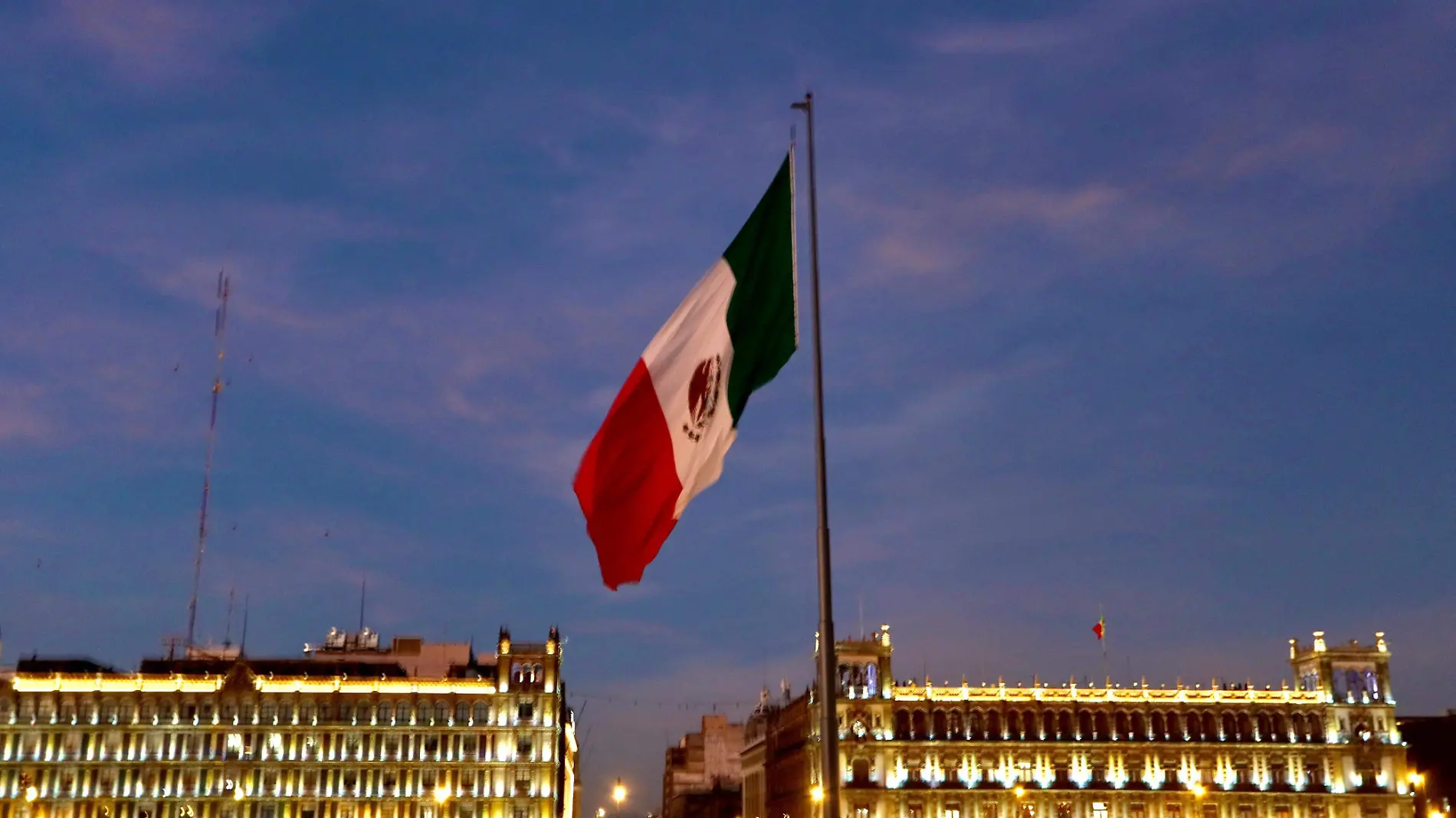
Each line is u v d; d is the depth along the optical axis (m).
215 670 179.25
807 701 182.88
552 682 174.75
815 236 31.77
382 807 168.75
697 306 33.84
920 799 170.00
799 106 32.94
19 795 165.00
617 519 33.25
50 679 168.88
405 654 192.62
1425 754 199.38
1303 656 183.38
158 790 166.75
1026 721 175.88
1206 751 174.75
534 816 169.50
